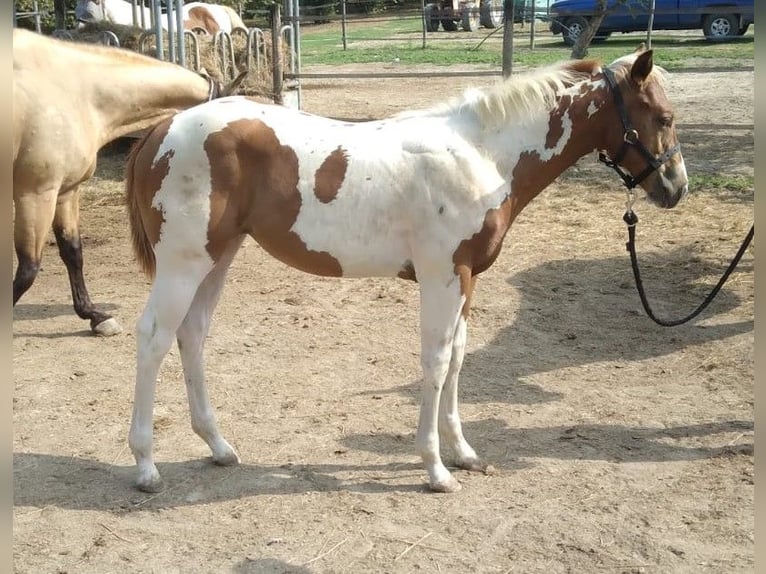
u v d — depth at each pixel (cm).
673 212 773
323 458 387
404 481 366
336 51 2170
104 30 1016
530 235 732
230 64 1036
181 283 333
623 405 438
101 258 704
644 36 2256
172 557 312
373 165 331
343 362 498
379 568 304
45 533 328
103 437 409
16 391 457
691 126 952
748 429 409
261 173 331
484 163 337
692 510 340
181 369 487
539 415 428
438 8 2570
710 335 524
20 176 476
